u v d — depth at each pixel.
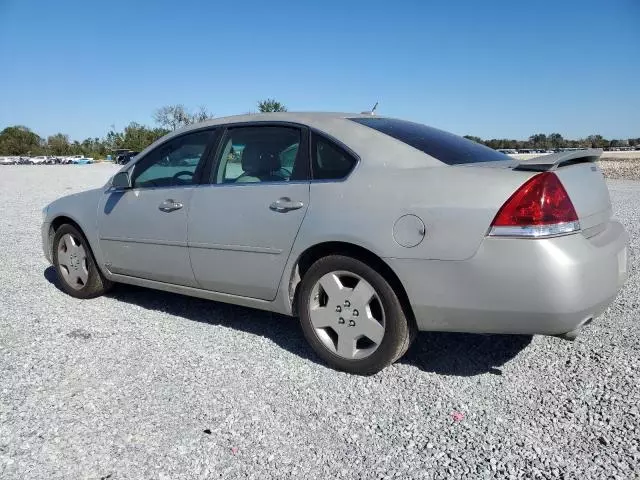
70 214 5.00
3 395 3.14
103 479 2.41
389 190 3.21
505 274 2.85
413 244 3.06
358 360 3.38
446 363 3.58
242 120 4.08
